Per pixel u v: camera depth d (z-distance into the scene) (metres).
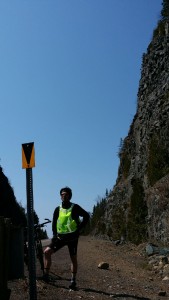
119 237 32.84
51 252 9.19
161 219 22.03
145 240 25.95
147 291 9.67
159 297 9.08
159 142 28.25
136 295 9.00
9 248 5.95
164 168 26.98
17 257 5.96
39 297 7.81
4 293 5.52
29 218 5.69
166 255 16.06
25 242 9.88
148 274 12.90
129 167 40.16
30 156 5.76
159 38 33.78
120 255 17.38
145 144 32.56
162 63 31.98
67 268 11.88
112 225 36.22
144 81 36.03
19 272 5.95
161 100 30.00
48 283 9.18
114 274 11.79
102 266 12.72
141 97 36.47
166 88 29.95
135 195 30.25
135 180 32.47
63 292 8.57
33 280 5.62
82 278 10.47
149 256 16.61
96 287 9.52
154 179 27.28
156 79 32.72
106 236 36.78
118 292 9.17
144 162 31.73
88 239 29.92
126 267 13.88
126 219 33.56
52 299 7.83
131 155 39.75
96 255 16.58
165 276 12.37
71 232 9.05
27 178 5.75
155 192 24.25
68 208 9.12
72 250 9.09
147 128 32.56
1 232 5.57
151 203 24.72
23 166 5.80
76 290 8.97
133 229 28.38
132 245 23.23
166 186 22.98
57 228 9.15
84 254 16.73
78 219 9.16
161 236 21.45
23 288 8.20
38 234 10.32
